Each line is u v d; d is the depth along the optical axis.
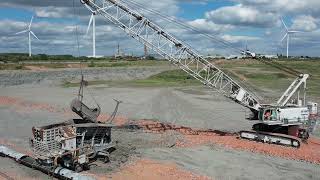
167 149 32.44
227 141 35.38
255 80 97.44
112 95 66.50
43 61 143.75
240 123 45.03
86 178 23.91
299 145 33.09
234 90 37.38
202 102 59.19
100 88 79.94
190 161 29.19
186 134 38.50
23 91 76.25
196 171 26.91
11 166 27.67
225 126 43.47
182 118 47.53
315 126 40.88
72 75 107.88
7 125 42.47
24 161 27.78
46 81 96.56
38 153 26.44
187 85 86.38
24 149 32.31
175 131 39.84
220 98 63.66
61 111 51.72
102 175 25.47
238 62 136.00
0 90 78.75
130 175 25.58
